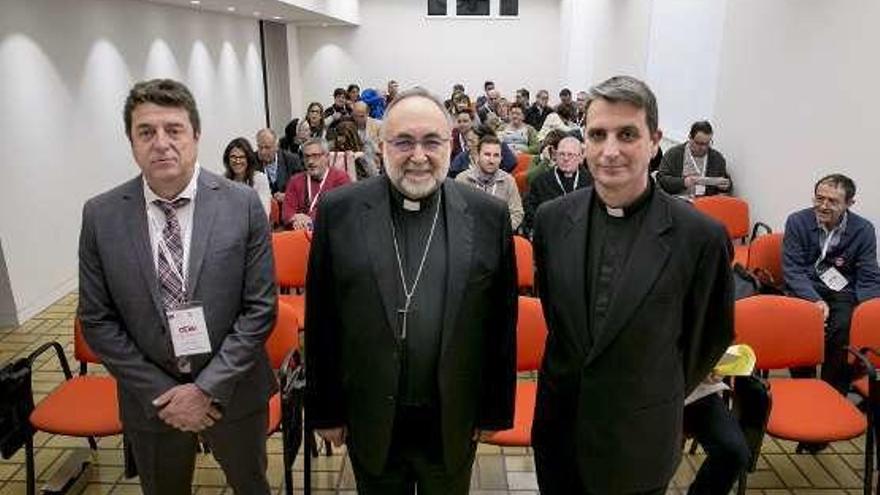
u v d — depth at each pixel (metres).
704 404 1.94
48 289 4.36
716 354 1.58
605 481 1.52
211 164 8.22
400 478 1.63
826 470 2.54
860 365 2.45
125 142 5.68
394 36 13.37
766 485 2.45
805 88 3.71
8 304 3.95
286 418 1.96
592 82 9.90
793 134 3.85
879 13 3.06
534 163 5.31
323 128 7.33
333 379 1.61
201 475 2.48
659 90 6.48
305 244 3.29
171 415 1.61
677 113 5.96
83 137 4.92
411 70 13.55
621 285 1.41
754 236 4.12
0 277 3.90
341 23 12.25
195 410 1.62
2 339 3.79
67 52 4.71
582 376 1.47
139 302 1.62
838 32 3.39
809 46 3.67
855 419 2.20
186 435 1.75
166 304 1.64
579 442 1.52
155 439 1.72
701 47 5.39
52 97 4.48
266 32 12.00
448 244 1.46
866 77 3.16
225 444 1.78
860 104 3.21
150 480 1.78
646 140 1.35
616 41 8.27
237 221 1.69
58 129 4.55
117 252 1.61
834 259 3.09
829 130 3.48
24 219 4.10
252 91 10.30
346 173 4.30
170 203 1.65
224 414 1.72
